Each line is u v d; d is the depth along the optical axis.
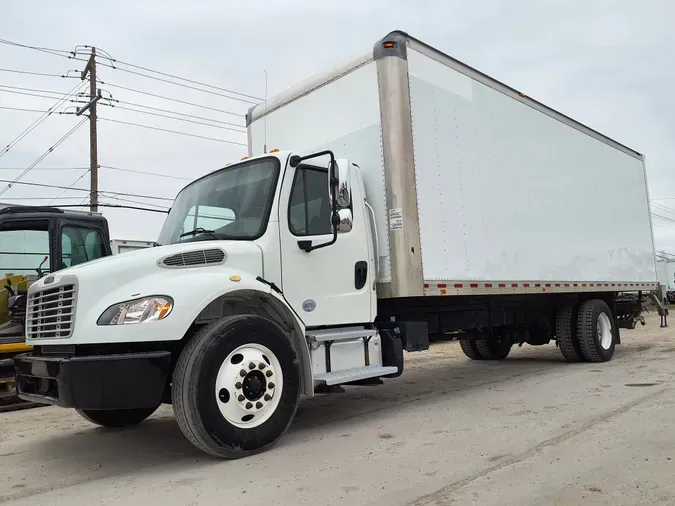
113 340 4.20
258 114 7.73
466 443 4.75
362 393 7.78
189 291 4.51
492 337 9.29
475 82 7.34
